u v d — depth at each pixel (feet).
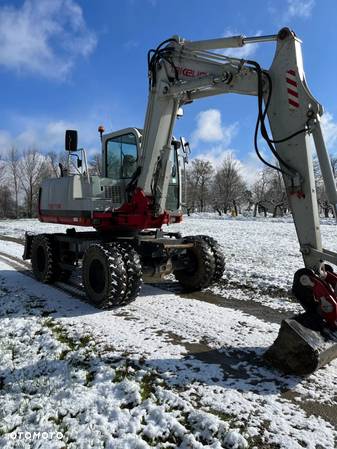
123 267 18.33
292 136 12.72
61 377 12.39
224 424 9.57
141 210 20.30
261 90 13.29
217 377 12.03
